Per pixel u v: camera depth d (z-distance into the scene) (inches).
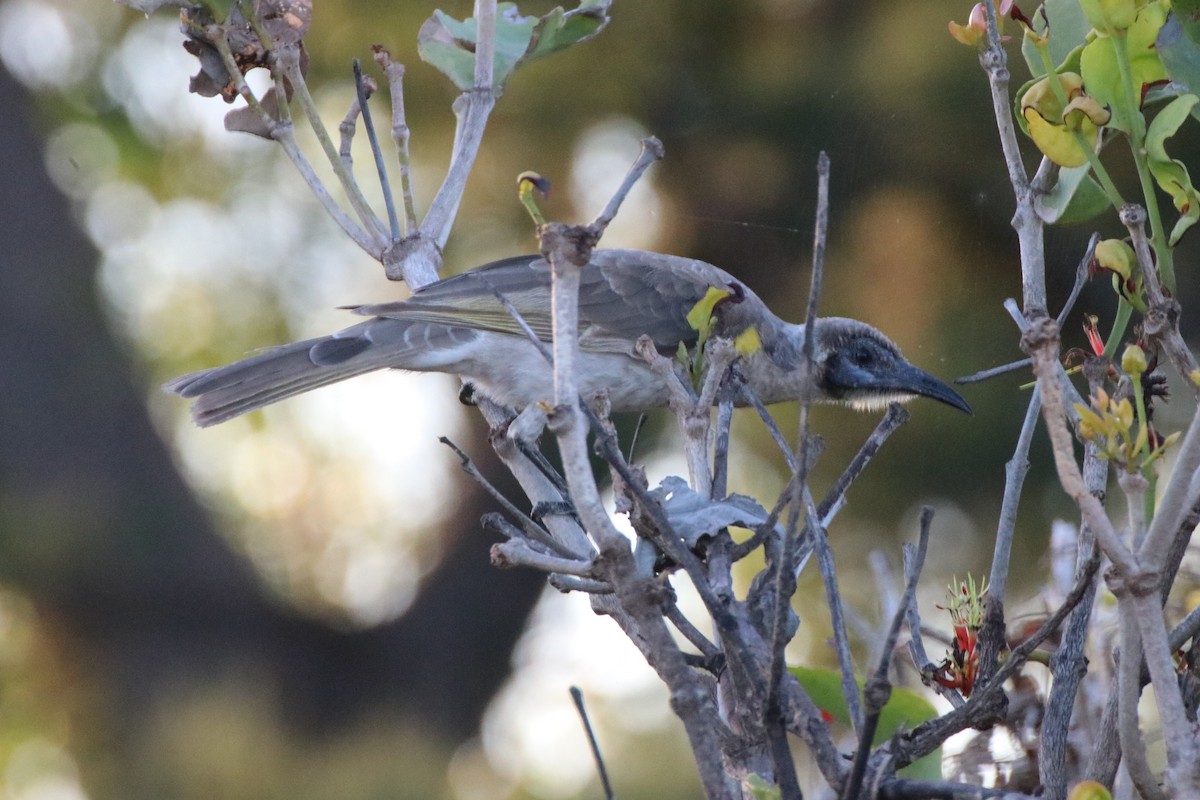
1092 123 172.6
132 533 609.6
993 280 422.6
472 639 678.5
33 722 593.9
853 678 160.4
